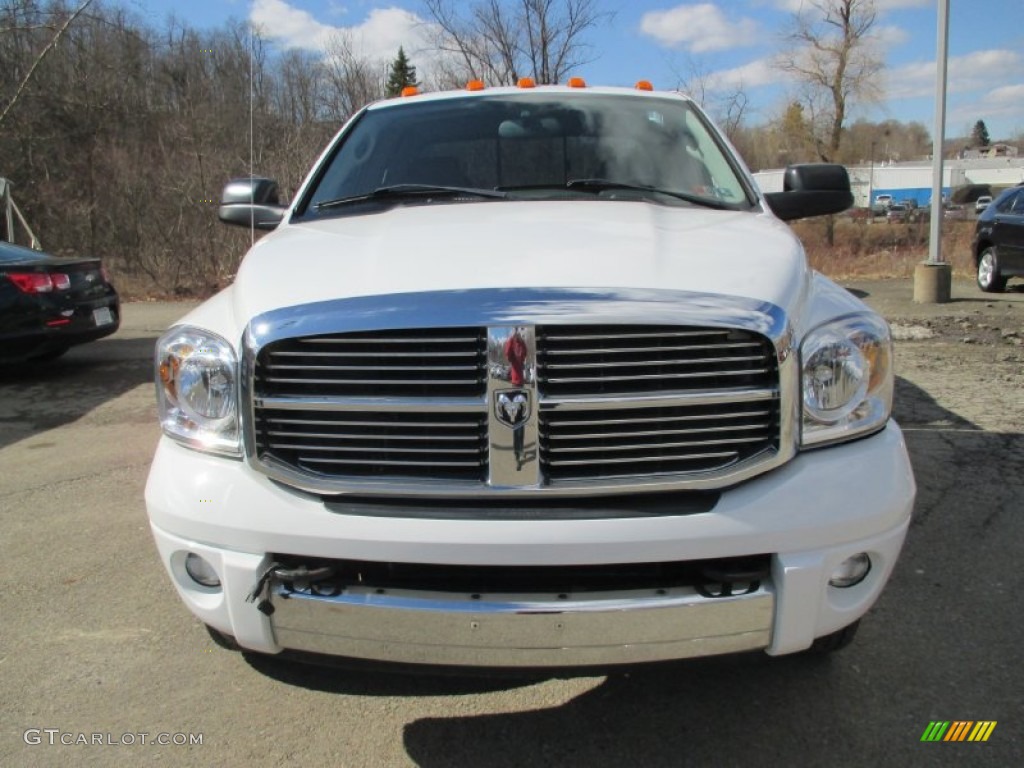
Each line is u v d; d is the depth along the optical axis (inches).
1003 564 132.3
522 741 93.4
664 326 76.2
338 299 79.2
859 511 79.1
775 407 77.9
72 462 200.4
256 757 91.4
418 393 77.8
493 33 629.9
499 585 78.5
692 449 77.8
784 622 78.6
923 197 2561.5
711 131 135.7
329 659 83.4
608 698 100.7
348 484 78.3
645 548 75.4
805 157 1374.3
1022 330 357.4
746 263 84.7
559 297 76.4
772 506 77.2
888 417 87.2
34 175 742.5
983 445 192.5
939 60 455.8
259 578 80.5
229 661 110.6
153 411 253.0
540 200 118.3
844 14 1299.2
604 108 138.3
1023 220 476.7
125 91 773.3
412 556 76.7
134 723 97.6
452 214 107.6
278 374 80.0
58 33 626.5
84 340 312.3
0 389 286.7
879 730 93.1
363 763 90.4
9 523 160.4
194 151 695.1
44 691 104.2
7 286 287.9
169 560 85.9
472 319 75.7
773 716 96.2
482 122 136.0
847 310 87.3
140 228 693.9
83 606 126.1
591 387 76.7
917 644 110.0
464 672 80.1
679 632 77.4
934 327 368.8
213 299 99.0
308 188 130.8
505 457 76.2
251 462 80.9
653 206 113.3
